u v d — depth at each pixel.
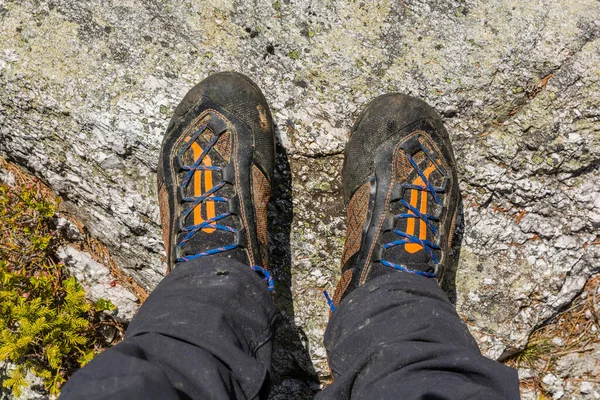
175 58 0.61
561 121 0.61
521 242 0.64
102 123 0.60
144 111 0.60
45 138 0.62
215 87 0.58
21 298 0.63
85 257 0.68
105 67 0.60
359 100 0.61
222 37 0.61
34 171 0.66
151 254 0.65
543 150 0.61
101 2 0.60
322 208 0.62
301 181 0.62
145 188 0.62
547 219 0.63
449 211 0.59
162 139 0.60
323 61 0.61
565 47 0.61
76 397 0.38
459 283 0.64
